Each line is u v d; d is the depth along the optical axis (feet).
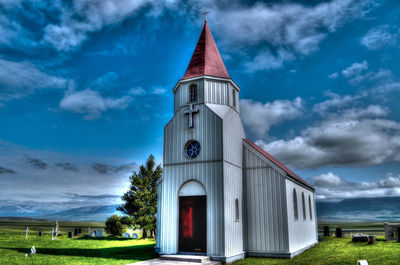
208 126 60.18
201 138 60.23
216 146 58.39
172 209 59.57
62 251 68.33
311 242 80.89
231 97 67.10
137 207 110.63
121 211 112.57
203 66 67.00
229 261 53.98
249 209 63.82
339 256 57.62
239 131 68.08
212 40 74.23
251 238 62.28
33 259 56.13
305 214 78.48
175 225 58.44
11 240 92.89
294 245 63.41
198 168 59.00
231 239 56.18
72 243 87.56
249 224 63.05
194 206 58.08
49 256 59.98
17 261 53.78
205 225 56.18
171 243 57.98
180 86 66.39
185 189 59.77
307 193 85.30
